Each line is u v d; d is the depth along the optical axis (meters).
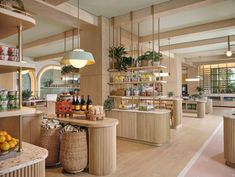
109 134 3.33
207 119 9.22
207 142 5.25
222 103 15.92
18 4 1.68
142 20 5.54
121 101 6.18
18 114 1.62
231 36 7.83
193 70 17.23
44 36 7.66
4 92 1.61
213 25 6.27
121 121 5.56
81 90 6.24
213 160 3.91
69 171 3.27
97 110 3.59
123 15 5.68
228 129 3.60
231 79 16.06
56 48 9.98
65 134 3.27
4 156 1.60
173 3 4.74
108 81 6.00
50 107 7.81
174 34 7.01
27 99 8.38
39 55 12.00
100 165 3.25
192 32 6.64
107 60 5.98
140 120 5.20
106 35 5.94
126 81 5.81
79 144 3.25
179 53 11.73
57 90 14.23
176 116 7.11
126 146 4.94
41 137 3.54
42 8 4.48
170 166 3.62
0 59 1.57
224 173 3.30
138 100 6.45
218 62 14.99
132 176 3.22
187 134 6.20
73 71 7.60
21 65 1.67
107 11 5.46
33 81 12.94
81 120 3.56
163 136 4.96
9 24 1.76
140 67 5.58
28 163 1.54
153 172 3.36
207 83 16.95
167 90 11.76
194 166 3.61
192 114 10.82
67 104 3.89
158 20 6.03
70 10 4.93
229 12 5.54
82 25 5.72
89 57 3.36
